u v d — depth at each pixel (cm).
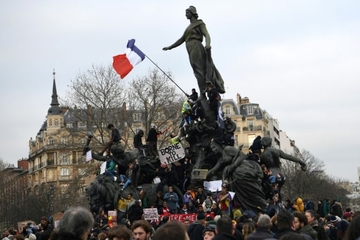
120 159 4838
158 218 3709
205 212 4025
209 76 5012
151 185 4791
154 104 10362
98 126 10256
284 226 1672
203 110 4850
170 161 4834
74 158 12769
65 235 1102
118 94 10469
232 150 4453
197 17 5128
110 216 3938
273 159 4681
